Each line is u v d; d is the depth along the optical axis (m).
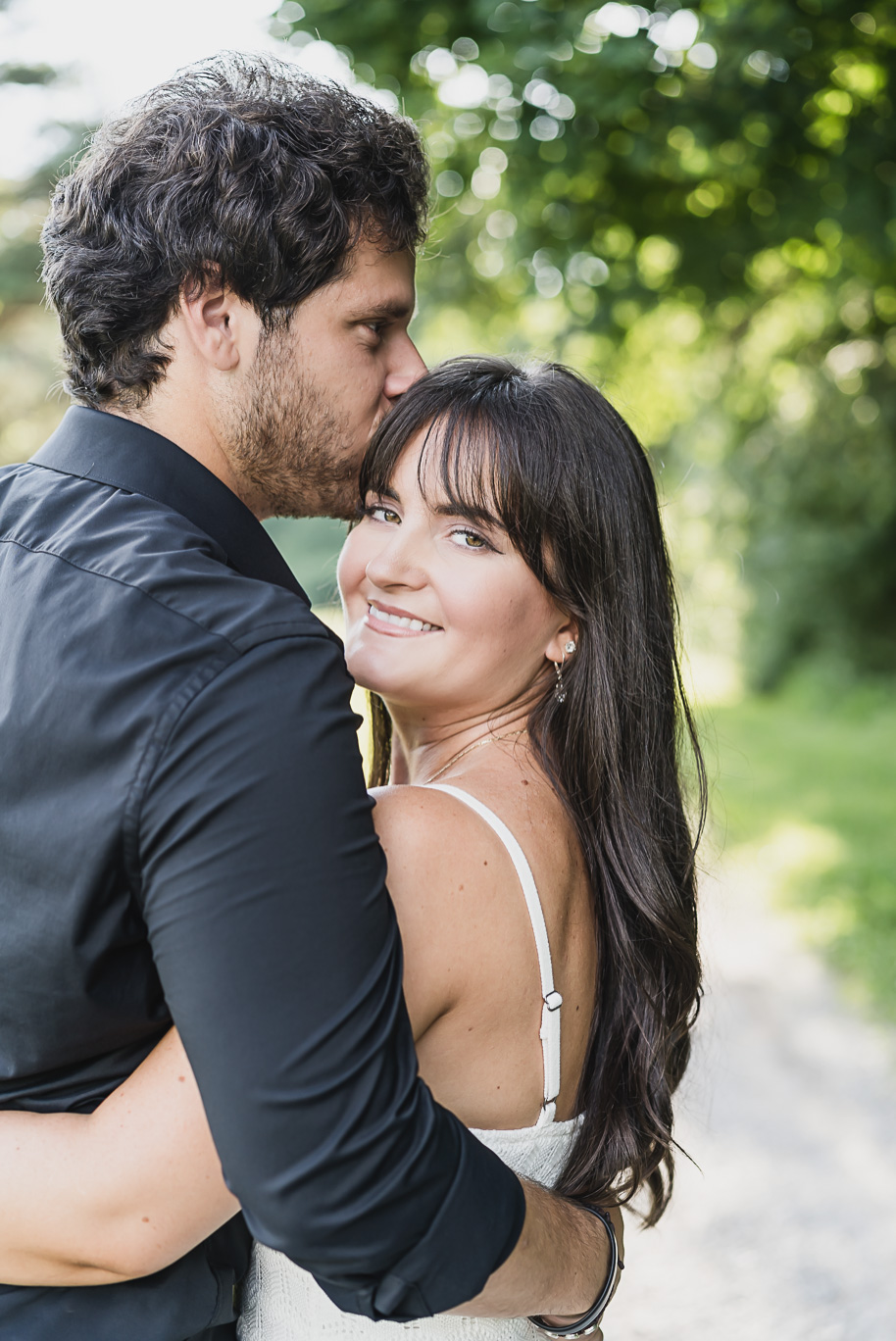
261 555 1.37
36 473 1.31
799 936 6.60
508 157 5.33
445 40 5.17
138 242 1.29
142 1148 1.04
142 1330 1.16
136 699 1.04
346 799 1.04
